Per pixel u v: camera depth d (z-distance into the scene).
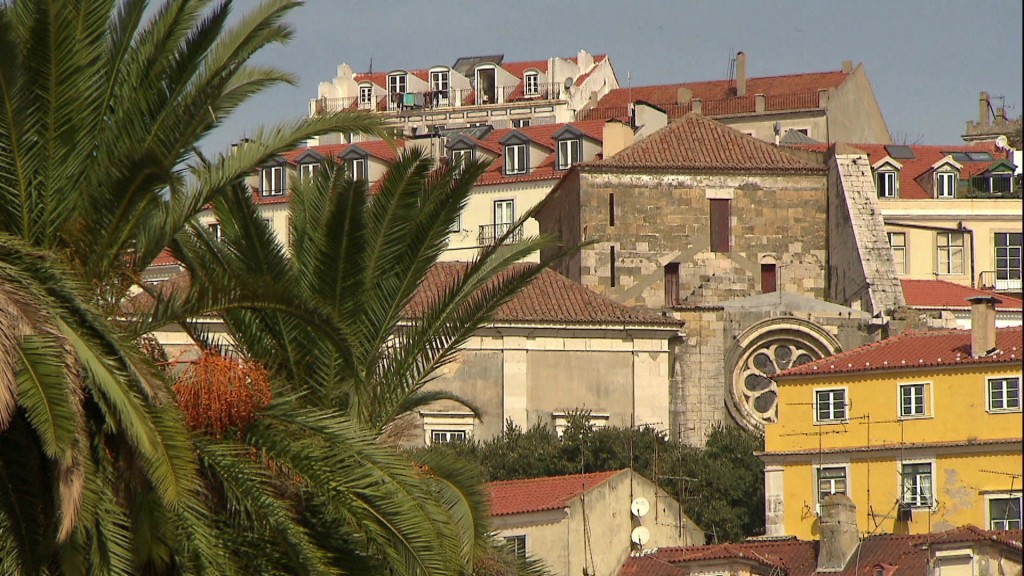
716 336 190.75
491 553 71.69
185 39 64.81
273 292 63.97
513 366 180.50
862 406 153.38
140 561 60.56
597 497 138.38
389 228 71.56
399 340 73.56
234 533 62.97
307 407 66.94
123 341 58.88
